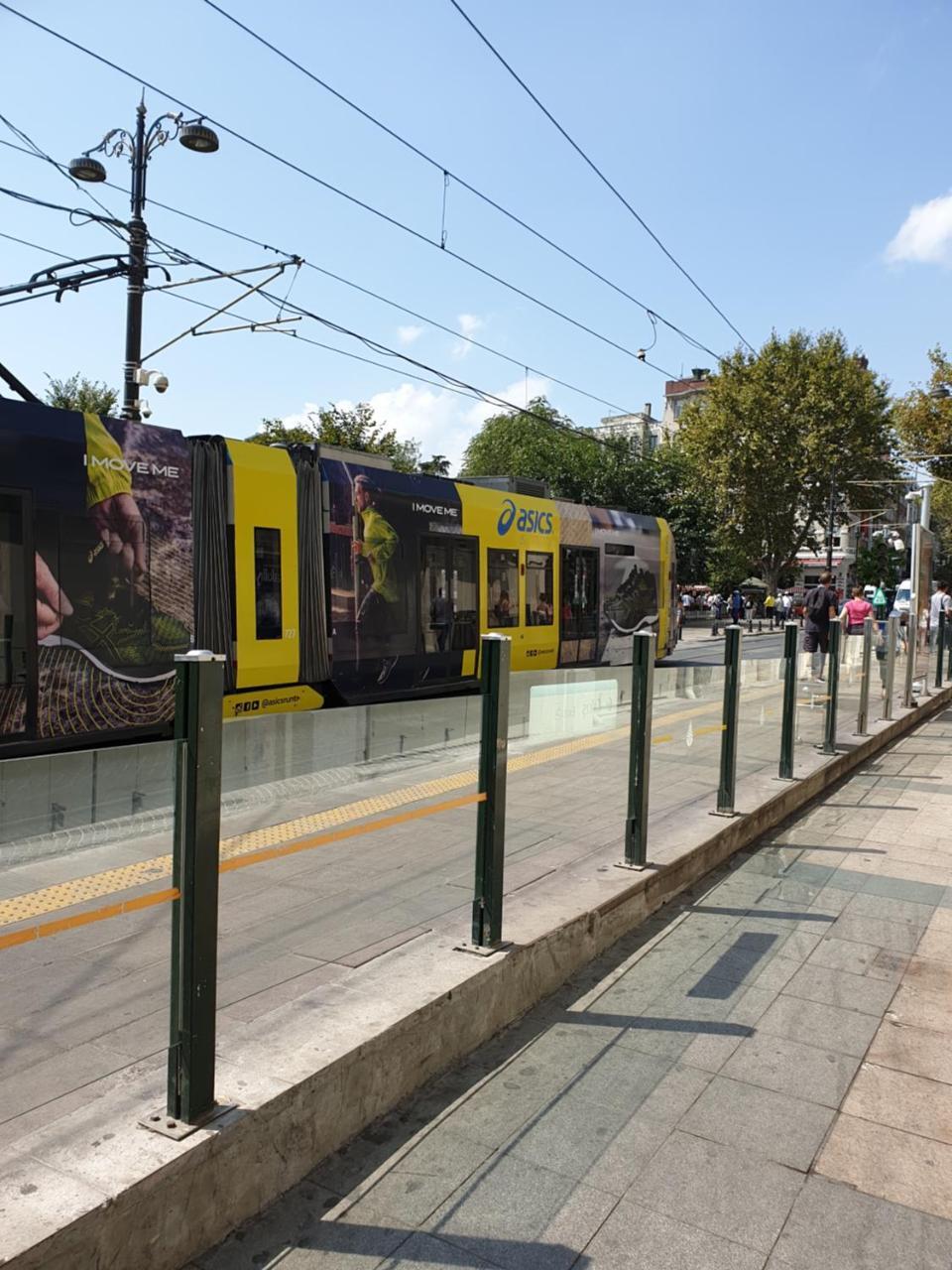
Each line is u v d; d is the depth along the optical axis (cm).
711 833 589
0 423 684
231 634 852
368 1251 245
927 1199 274
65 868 235
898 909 525
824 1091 332
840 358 4612
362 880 381
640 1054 355
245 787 295
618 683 542
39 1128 250
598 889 466
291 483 928
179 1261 235
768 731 757
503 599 1284
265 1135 259
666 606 1803
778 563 5016
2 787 223
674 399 7812
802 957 453
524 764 484
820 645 928
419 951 374
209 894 254
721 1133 304
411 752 370
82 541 727
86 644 726
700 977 426
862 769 933
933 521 5444
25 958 276
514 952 376
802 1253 250
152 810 248
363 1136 295
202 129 1368
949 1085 338
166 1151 235
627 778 520
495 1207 263
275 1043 294
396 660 1067
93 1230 211
